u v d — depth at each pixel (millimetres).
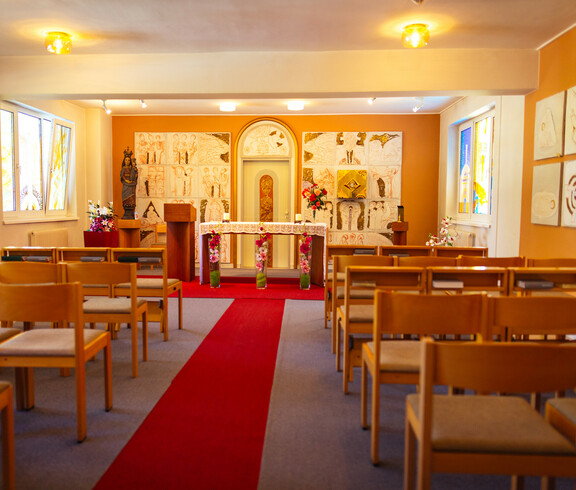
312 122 10039
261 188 10336
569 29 5227
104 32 5480
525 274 3186
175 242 8070
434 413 1852
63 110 8836
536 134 5871
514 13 4871
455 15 4934
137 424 2916
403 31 5348
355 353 3594
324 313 5711
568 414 1866
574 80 5129
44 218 8492
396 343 2762
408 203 10047
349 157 10023
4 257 4691
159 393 3404
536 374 1621
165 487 2254
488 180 7945
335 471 2410
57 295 2621
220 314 5844
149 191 10211
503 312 2268
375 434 2463
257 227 7531
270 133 10086
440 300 2307
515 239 6551
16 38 5664
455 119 9023
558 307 2240
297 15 4977
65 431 2818
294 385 3584
